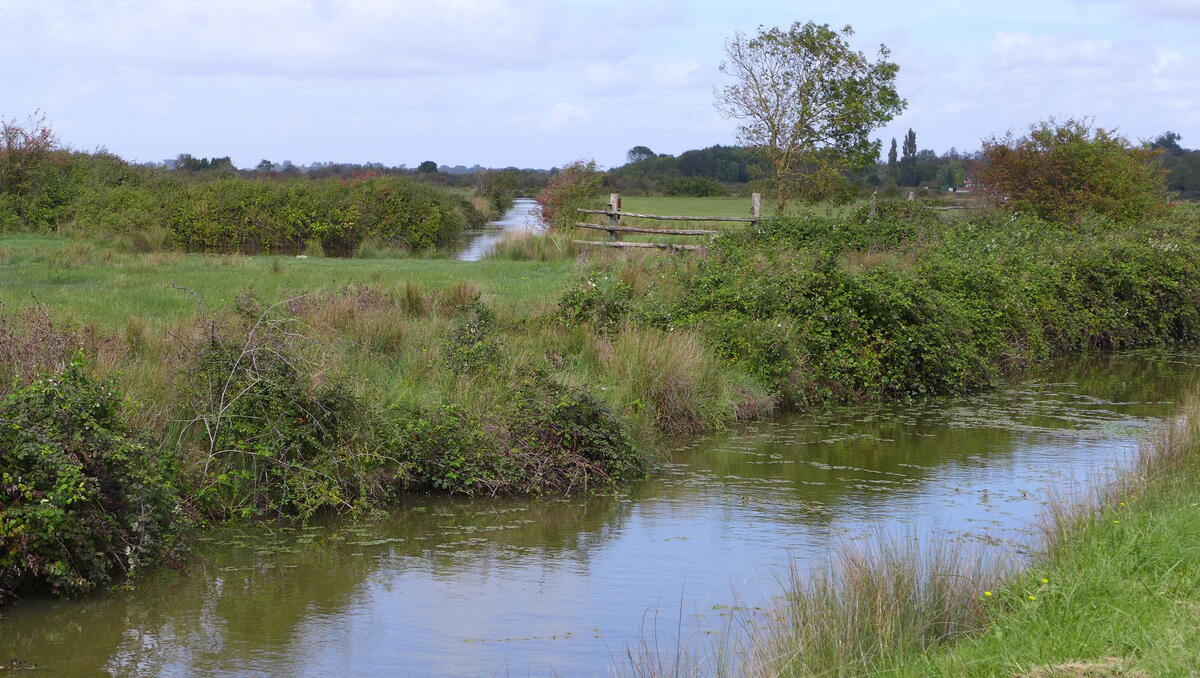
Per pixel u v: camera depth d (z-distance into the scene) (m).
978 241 22.56
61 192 34.59
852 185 29.12
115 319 13.89
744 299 15.51
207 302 16.28
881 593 5.72
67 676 5.90
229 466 9.20
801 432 12.83
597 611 6.90
